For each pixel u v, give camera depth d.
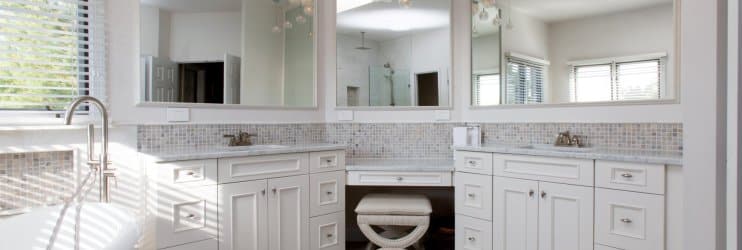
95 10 2.36
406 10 3.21
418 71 3.20
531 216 2.41
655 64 2.41
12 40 2.13
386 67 3.21
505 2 2.99
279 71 3.04
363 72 3.22
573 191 2.25
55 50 2.28
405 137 3.20
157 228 2.12
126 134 2.43
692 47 0.80
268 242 2.49
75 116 2.30
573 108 2.71
